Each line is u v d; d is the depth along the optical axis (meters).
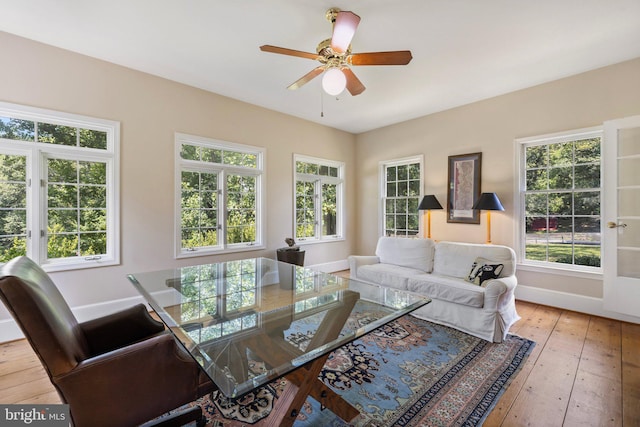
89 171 2.98
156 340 1.27
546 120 3.44
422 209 4.25
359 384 1.88
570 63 2.99
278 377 1.12
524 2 2.08
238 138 4.01
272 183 4.43
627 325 2.84
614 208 2.91
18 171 2.63
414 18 2.26
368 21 2.29
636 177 2.80
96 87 2.92
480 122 4.01
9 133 2.58
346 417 1.53
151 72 3.22
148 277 2.56
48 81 2.68
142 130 3.21
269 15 2.24
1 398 1.74
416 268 3.57
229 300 2.03
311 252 5.02
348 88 2.67
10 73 2.52
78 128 2.90
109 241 3.08
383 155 5.29
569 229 3.37
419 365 2.12
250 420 1.57
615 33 2.46
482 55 2.82
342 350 2.34
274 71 3.17
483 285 2.74
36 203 2.68
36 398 1.75
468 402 1.72
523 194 3.71
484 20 2.29
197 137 3.62
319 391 1.45
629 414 1.61
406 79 3.32
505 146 3.77
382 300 2.06
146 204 3.25
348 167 5.62
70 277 2.81
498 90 3.67
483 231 3.99
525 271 3.63
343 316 1.76
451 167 4.30
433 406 1.68
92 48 2.74
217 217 3.92
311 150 4.96
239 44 2.65
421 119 4.70
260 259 3.55
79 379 1.09
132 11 2.20
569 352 2.31
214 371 1.17
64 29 2.44
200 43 2.64
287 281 2.55
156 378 1.23
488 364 2.14
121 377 1.16
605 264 2.97
